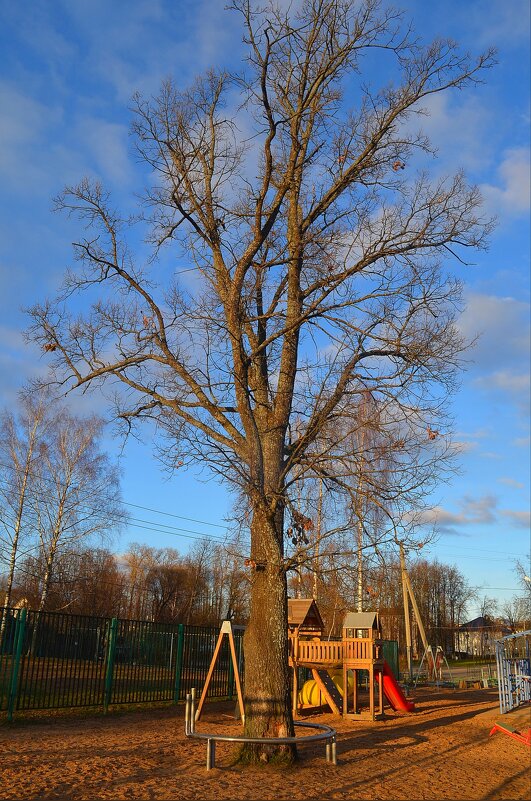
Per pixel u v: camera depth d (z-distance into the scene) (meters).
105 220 12.56
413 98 11.91
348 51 12.20
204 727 14.25
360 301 11.79
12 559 32.09
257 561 10.59
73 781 8.80
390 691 19.38
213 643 20.00
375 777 9.78
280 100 12.94
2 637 13.88
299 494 12.41
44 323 12.27
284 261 12.27
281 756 10.04
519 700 19.64
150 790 8.45
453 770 10.66
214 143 12.92
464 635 87.00
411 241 11.66
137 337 12.17
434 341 11.51
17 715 13.95
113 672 16.17
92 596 46.00
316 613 19.53
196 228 12.59
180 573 66.38
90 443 34.16
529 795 9.20
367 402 11.68
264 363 12.53
